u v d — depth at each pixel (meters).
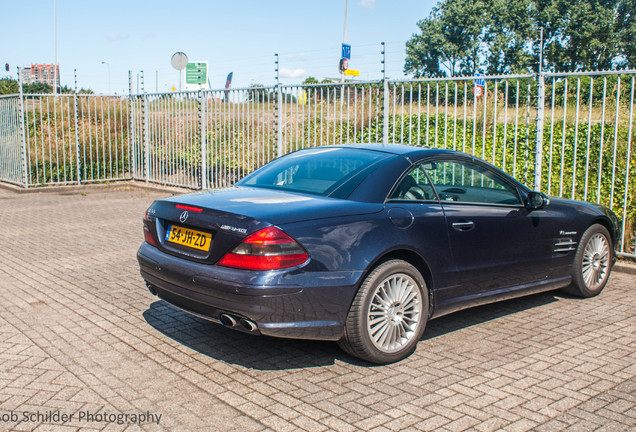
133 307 5.54
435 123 8.57
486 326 5.15
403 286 4.32
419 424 3.36
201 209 4.11
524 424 3.38
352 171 4.58
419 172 4.70
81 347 4.51
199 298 3.99
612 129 8.35
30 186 14.52
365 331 4.08
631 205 7.96
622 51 66.62
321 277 3.87
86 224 10.12
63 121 14.61
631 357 4.43
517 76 7.98
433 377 4.03
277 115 11.35
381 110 9.58
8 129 14.96
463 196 4.92
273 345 4.62
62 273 6.78
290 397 3.70
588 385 3.92
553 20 65.56
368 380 3.98
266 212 3.91
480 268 4.87
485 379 4.00
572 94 9.02
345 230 4.02
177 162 14.28
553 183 8.72
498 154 8.95
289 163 5.12
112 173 15.80
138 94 15.18
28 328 4.92
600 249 6.10
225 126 12.70
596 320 5.34
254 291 3.71
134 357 4.32
